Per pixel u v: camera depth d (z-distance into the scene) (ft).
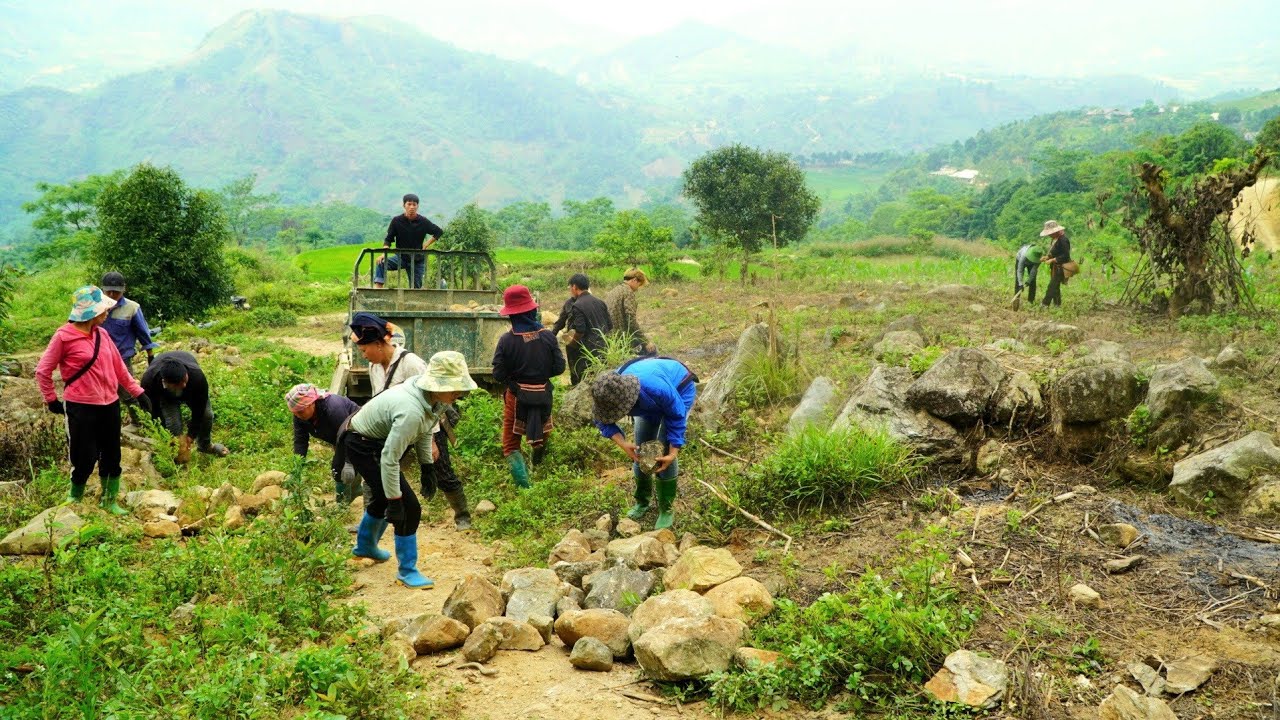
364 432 18.76
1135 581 15.24
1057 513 17.72
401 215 44.42
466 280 47.96
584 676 14.78
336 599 18.11
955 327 39.01
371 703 13.03
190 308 65.98
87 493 23.40
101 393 21.72
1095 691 12.67
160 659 13.78
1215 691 12.35
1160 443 19.15
